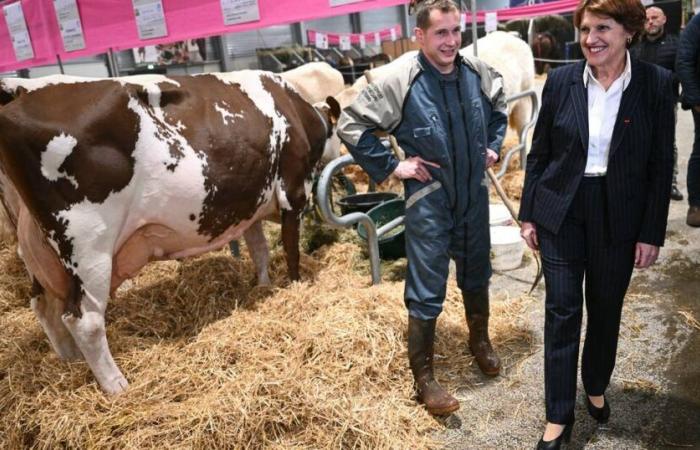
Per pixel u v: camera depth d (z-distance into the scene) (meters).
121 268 2.48
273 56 9.91
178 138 2.39
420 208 2.09
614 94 1.67
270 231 4.27
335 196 5.02
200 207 2.52
